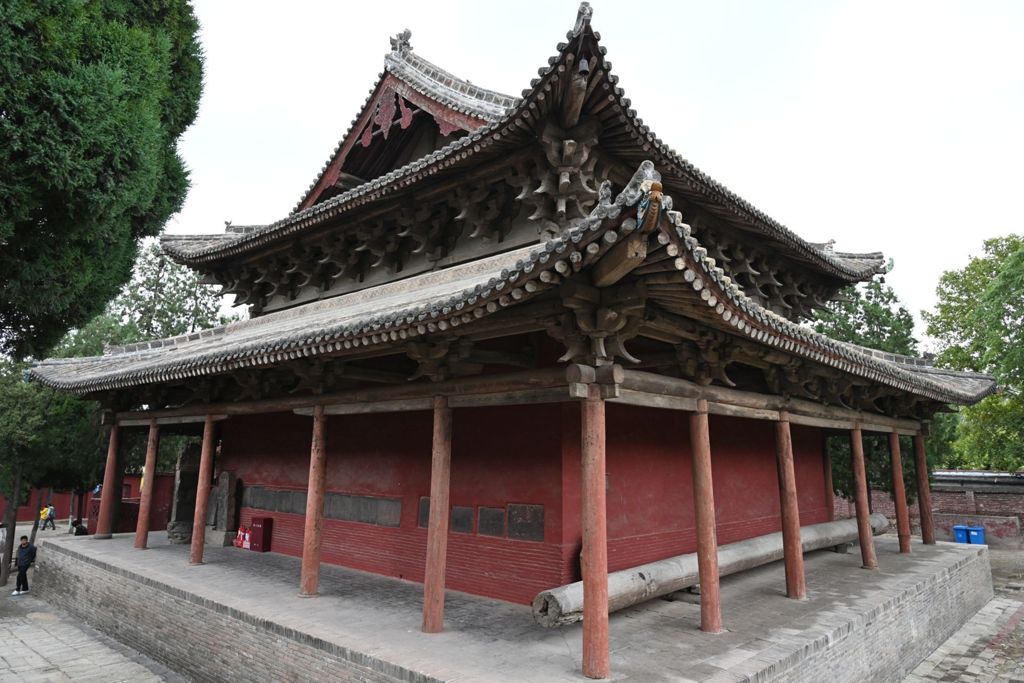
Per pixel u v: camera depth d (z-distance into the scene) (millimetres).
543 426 13125
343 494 17703
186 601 14469
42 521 42312
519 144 14000
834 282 22047
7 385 28016
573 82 11688
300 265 20797
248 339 17953
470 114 16484
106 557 19156
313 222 18453
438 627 11172
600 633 8953
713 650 10258
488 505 13852
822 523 20422
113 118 10102
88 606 18828
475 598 13484
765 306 20969
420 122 19266
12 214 9266
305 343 11562
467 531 14180
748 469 18562
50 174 9414
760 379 14750
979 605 20688
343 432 18109
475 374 11844
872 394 18203
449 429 11859
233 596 13992
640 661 9711
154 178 11562
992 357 30516
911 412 22359
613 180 14742
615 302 8742
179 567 17469
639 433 14531
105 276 11711
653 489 14641
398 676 9391
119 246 11688
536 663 9555
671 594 13719
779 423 14391
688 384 11516
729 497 17422
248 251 21812
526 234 15156
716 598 11297
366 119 19688
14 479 27781
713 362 11727
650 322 9711
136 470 43594
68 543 22109
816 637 10992
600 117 12711
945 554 20344
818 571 17219
